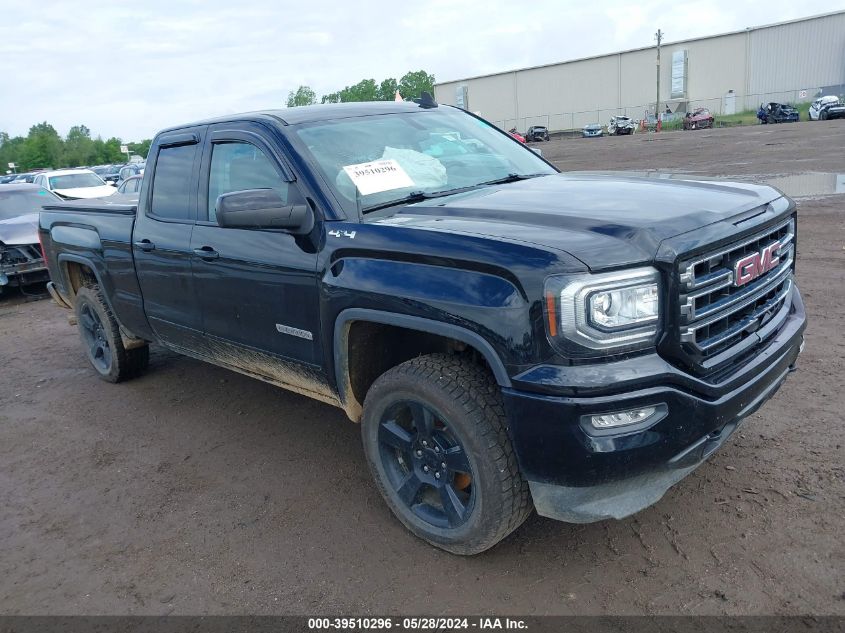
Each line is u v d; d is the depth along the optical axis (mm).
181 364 6211
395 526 3424
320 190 3352
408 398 3039
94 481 4207
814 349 5062
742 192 3205
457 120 4469
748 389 2775
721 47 65875
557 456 2557
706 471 3570
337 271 3162
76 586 3209
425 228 2887
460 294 2676
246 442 4523
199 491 3953
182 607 2986
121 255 4855
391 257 2945
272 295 3584
